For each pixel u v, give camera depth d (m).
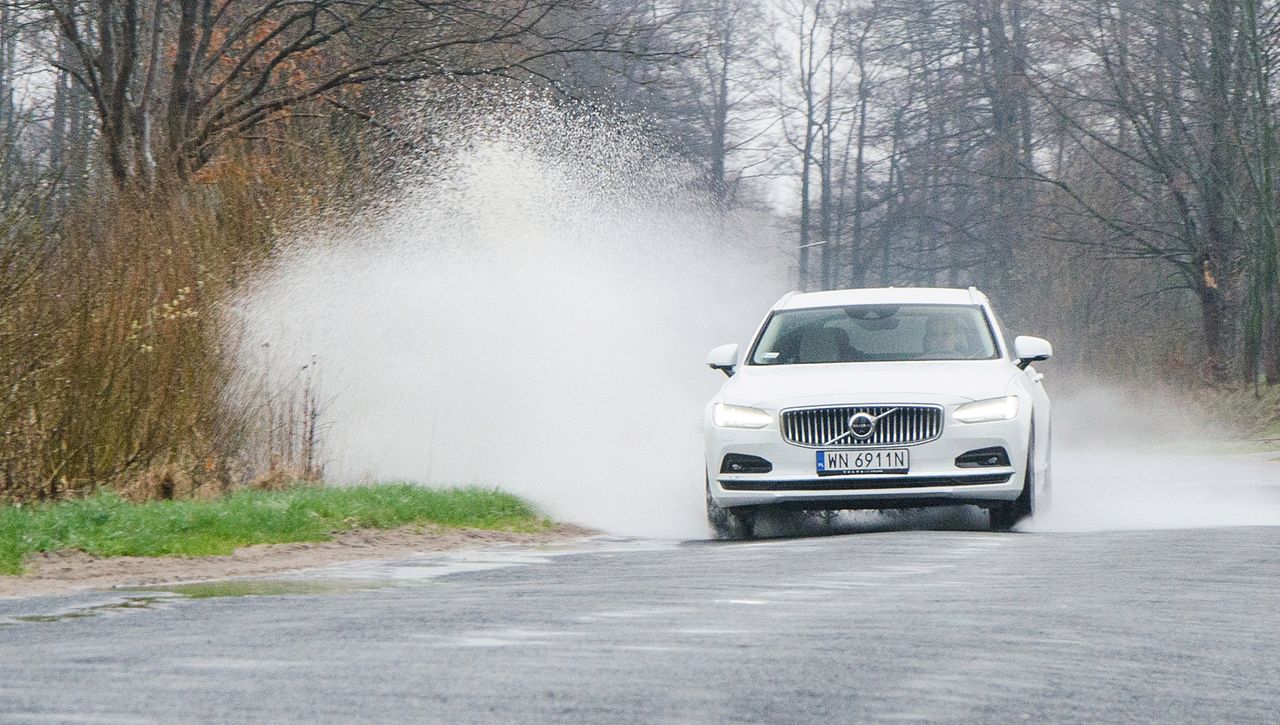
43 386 41.41
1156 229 153.50
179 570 27.83
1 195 41.75
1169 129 158.00
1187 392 141.00
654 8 136.25
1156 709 13.46
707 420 35.09
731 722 12.42
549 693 13.57
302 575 26.09
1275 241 139.38
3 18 79.00
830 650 16.16
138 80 85.00
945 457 33.53
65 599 22.09
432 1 81.31
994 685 14.29
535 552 31.34
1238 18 138.38
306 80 83.12
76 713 12.59
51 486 41.25
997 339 37.12
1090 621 18.67
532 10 88.12
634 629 17.80
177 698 13.30
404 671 14.73
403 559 29.53
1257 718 13.22
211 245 47.31
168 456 43.59
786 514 40.28
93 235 45.56
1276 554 27.19
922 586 22.53
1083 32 154.50
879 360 36.41
